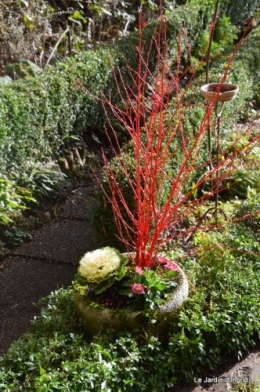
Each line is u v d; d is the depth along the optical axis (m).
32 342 2.73
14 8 6.22
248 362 2.84
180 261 3.28
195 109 4.39
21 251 3.99
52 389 2.44
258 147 4.76
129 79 5.95
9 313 3.35
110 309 2.74
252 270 3.26
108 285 2.76
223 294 3.00
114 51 5.70
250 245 3.45
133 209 3.39
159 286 2.74
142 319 2.70
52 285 3.61
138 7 7.82
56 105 4.89
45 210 4.49
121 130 5.55
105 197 3.46
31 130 4.62
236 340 2.83
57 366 2.63
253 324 2.93
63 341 2.71
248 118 5.77
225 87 3.57
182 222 3.81
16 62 6.03
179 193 2.96
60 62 5.38
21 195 4.37
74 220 4.37
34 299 3.48
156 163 2.78
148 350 2.70
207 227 3.57
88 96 5.29
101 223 3.54
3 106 4.33
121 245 3.51
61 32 6.80
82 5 7.03
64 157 5.08
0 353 3.02
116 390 2.52
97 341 2.69
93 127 5.50
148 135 2.84
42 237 4.15
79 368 2.53
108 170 3.44
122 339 2.66
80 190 4.82
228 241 3.46
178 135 4.01
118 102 5.71
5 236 4.07
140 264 2.92
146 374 2.64
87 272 2.77
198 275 3.16
